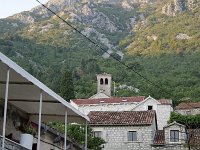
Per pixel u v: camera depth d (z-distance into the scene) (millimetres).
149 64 173875
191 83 137625
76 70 154625
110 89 121062
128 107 83312
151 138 52250
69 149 31156
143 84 136125
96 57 182375
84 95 121625
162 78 144125
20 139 23891
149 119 53094
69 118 27078
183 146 51156
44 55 182625
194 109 85125
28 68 139000
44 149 28047
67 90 102188
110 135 52969
